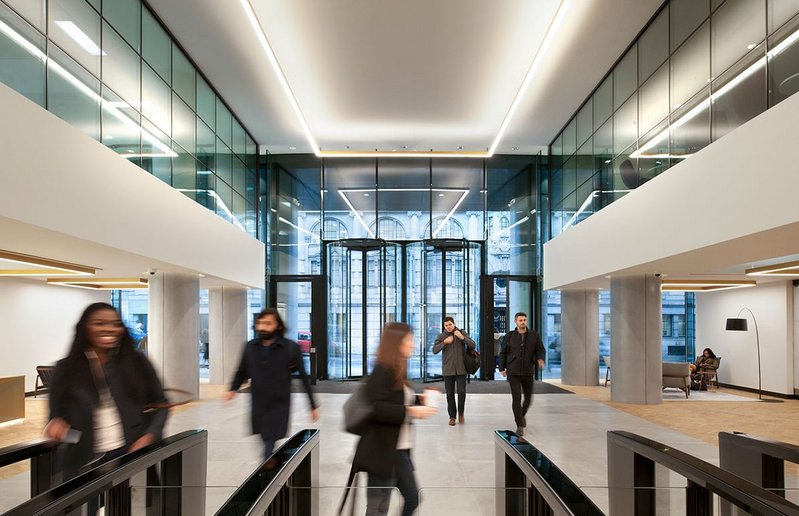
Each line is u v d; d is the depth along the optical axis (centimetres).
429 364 1702
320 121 1438
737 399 1357
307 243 1753
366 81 1181
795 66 609
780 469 367
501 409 1052
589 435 803
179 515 279
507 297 1747
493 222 1769
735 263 930
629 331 1189
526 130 1553
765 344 1509
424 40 1007
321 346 1723
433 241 1705
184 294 1153
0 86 517
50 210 601
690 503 284
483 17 933
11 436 873
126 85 862
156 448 303
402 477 350
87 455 320
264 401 483
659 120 955
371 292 1727
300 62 1097
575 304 1614
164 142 1003
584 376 1591
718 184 687
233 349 1559
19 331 1475
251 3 812
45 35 654
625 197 1024
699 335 1847
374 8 904
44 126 592
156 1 924
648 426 897
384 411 348
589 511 227
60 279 1459
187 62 1119
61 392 321
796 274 1240
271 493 259
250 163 1611
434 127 1487
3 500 312
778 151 564
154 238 893
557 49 1078
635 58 1059
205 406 1093
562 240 1484
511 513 305
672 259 873
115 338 337
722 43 763
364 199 1766
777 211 565
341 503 306
